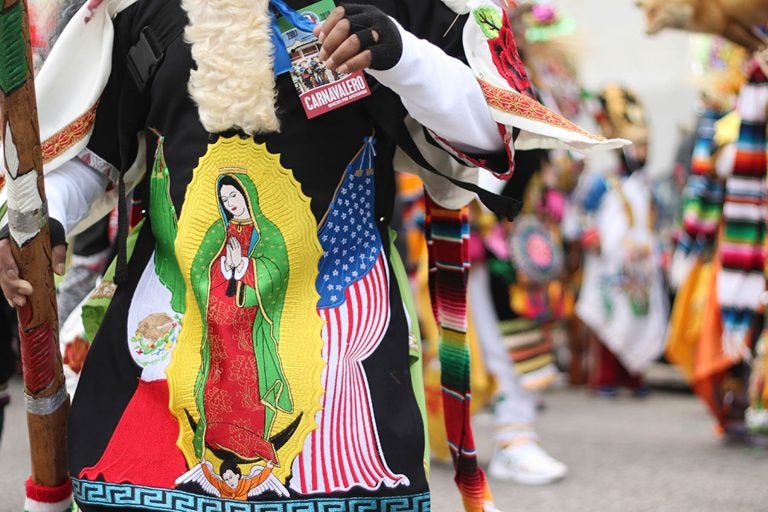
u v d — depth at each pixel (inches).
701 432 398.9
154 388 144.8
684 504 285.9
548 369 319.6
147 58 145.9
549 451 356.8
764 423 334.0
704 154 377.4
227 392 141.2
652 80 625.6
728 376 375.2
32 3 161.6
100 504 142.9
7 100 137.1
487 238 311.6
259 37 139.1
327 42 134.0
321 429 141.8
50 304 145.5
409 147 149.3
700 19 314.2
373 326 145.7
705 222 378.9
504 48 149.9
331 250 145.3
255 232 142.1
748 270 352.2
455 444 167.9
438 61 140.2
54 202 149.7
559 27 322.0
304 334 142.9
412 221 326.3
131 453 143.8
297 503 140.6
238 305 141.6
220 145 142.0
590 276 499.5
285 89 141.8
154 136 147.5
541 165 322.0
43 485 152.3
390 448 142.7
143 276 148.9
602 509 279.9
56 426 150.5
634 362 495.5
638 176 499.8
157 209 146.9
